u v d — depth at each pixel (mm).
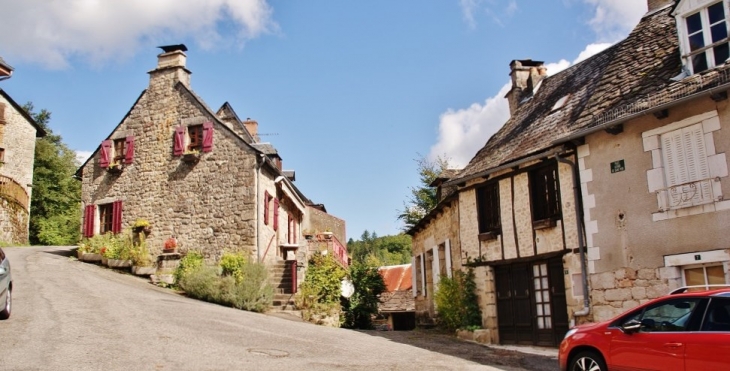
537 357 10203
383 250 64375
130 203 21000
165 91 21500
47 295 12555
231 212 19359
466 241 14305
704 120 9180
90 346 8086
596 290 10586
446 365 8906
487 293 13367
